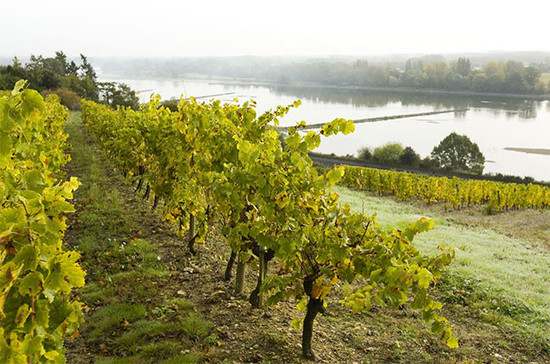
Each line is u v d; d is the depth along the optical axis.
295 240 3.83
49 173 3.44
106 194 10.35
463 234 12.89
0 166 1.72
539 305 6.86
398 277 3.10
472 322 6.28
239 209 4.32
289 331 5.04
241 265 5.82
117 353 4.35
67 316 1.96
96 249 7.00
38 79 57.31
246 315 5.27
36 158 4.60
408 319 6.11
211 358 4.26
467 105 173.38
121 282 5.96
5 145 1.64
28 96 1.61
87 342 4.55
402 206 19.25
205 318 5.11
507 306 6.73
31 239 1.61
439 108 162.88
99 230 7.81
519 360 5.20
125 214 8.93
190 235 7.54
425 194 21.91
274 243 4.08
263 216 4.13
